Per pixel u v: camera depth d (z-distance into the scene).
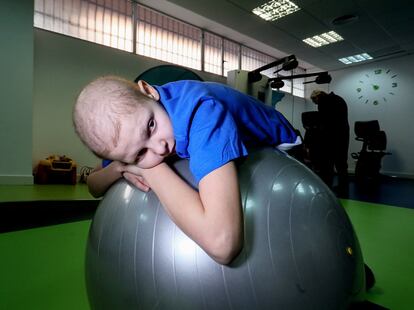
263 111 0.65
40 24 3.11
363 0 3.40
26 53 2.69
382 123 5.68
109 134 0.40
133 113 0.41
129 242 0.52
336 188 3.31
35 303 0.83
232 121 0.45
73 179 2.94
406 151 5.38
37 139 3.06
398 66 5.46
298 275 0.47
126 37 3.74
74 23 3.33
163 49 4.14
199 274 0.46
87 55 3.34
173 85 0.52
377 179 4.65
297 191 0.53
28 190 2.35
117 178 0.64
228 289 0.45
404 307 0.84
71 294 0.88
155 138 0.43
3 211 1.68
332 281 0.50
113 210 0.58
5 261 1.13
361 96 5.96
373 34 4.38
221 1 3.43
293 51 5.10
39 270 1.05
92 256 0.59
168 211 0.44
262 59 5.71
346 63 5.81
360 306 0.60
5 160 2.61
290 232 0.48
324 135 3.17
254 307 0.45
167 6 3.86
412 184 4.06
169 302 0.47
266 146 0.63
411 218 1.96
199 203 0.40
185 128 0.44
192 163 0.42
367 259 1.22
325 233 0.51
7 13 2.61
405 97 5.40
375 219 1.93
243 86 2.64
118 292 0.53
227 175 0.40
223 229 0.37
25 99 2.69
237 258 0.46
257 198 0.49
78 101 0.43
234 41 5.11
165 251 0.48
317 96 3.38
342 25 4.06
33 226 1.65
